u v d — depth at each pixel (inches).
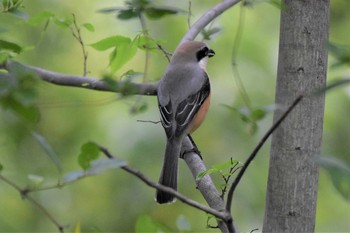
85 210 542.9
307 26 272.7
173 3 558.3
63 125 550.0
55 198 539.8
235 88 558.3
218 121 553.3
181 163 544.7
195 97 379.2
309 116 269.0
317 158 182.4
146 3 316.5
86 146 199.0
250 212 533.3
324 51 273.4
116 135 544.7
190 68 386.3
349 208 543.2
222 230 258.4
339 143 544.4
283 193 268.4
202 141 551.8
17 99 188.2
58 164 204.2
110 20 572.7
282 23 276.7
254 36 565.3
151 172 535.2
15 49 270.7
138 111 332.5
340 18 550.0
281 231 268.7
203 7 560.4
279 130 269.9
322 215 544.4
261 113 249.0
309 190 268.2
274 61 567.2
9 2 283.4
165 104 374.0
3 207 515.2
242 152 542.0
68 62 562.3
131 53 335.3
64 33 558.3
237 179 209.2
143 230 271.6
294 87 271.6
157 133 542.0
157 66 556.7
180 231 285.1
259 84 559.8
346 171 177.9
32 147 510.9
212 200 281.1
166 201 336.5
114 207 545.3
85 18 572.7
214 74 561.3
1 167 229.3
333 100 553.9
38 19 329.1
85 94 550.9
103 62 567.8
